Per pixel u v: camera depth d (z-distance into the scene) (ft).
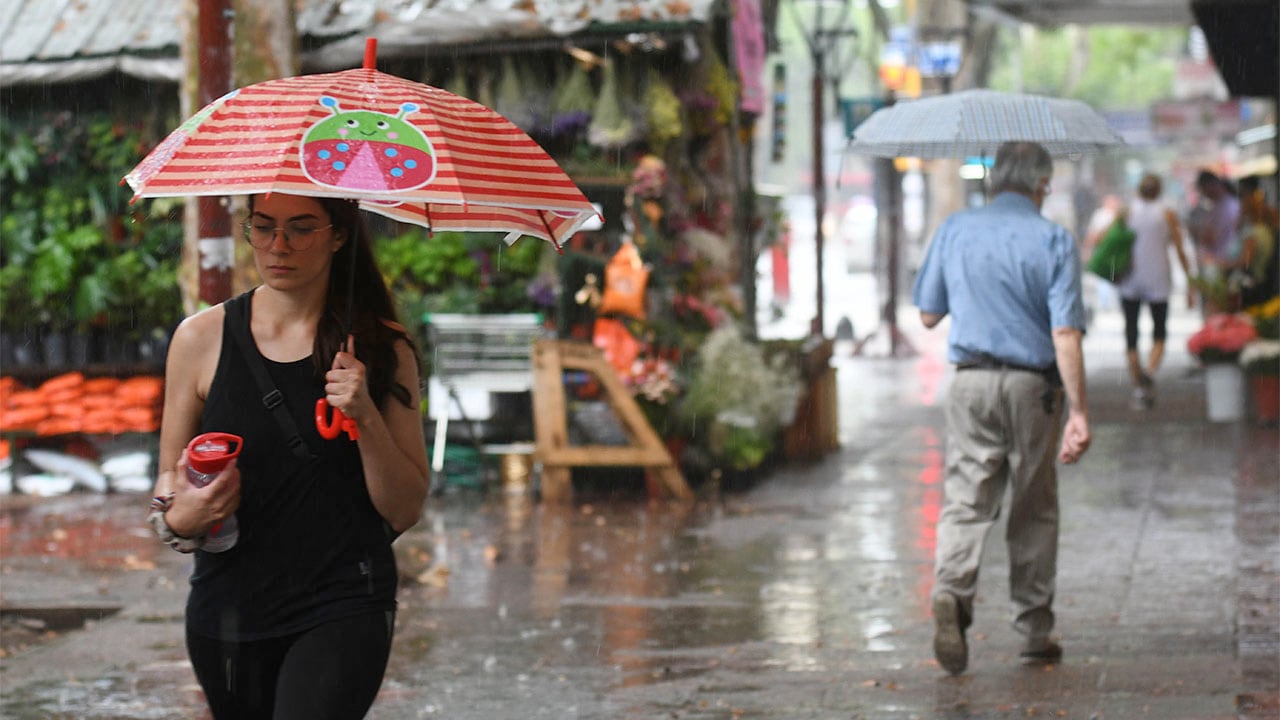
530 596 39.32
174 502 16.42
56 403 57.88
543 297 58.18
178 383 17.28
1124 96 315.99
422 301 58.90
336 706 16.38
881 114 35.09
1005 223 31.27
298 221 16.78
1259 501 51.70
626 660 32.81
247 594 16.81
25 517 52.85
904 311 168.45
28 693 30.40
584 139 60.70
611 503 54.60
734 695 29.94
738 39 68.80
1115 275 82.58
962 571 30.89
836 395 68.95
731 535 47.83
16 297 59.52
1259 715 27.73
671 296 59.06
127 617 37.09
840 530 48.44
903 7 182.70
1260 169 136.05
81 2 63.36
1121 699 29.01
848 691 30.07
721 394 56.80
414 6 59.72
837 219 303.27
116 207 62.03
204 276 38.32
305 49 59.26
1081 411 30.83
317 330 17.07
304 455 16.85
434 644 34.37
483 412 61.21
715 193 65.87
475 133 16.96
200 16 38.78
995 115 33.12
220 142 16.26
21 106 63.46
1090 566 41.75
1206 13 90.27
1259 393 72.54
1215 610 36.29
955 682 30.58
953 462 31.68
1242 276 86.17
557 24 57.62
